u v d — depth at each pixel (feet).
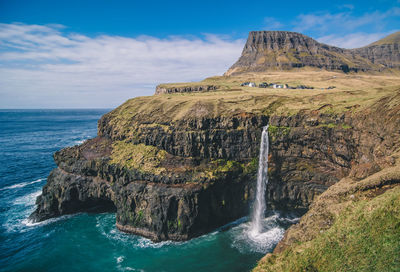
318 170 173.17
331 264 76.95
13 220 182.80
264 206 187.93
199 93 298.56
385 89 201.26
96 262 139.13
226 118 188.96
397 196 78.89
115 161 187.93
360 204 90.63
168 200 161.99
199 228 163.84
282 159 185.26
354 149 151.02
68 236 164.04
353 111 156.35
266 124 192.95
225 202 175.83
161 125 199.93
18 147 427.33
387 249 68.95
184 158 184.34
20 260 140.36
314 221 100.42
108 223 181.27
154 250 149.28
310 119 174.29
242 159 187.21
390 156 106.42
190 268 132.67
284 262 91.61
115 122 235.40
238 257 140.36
